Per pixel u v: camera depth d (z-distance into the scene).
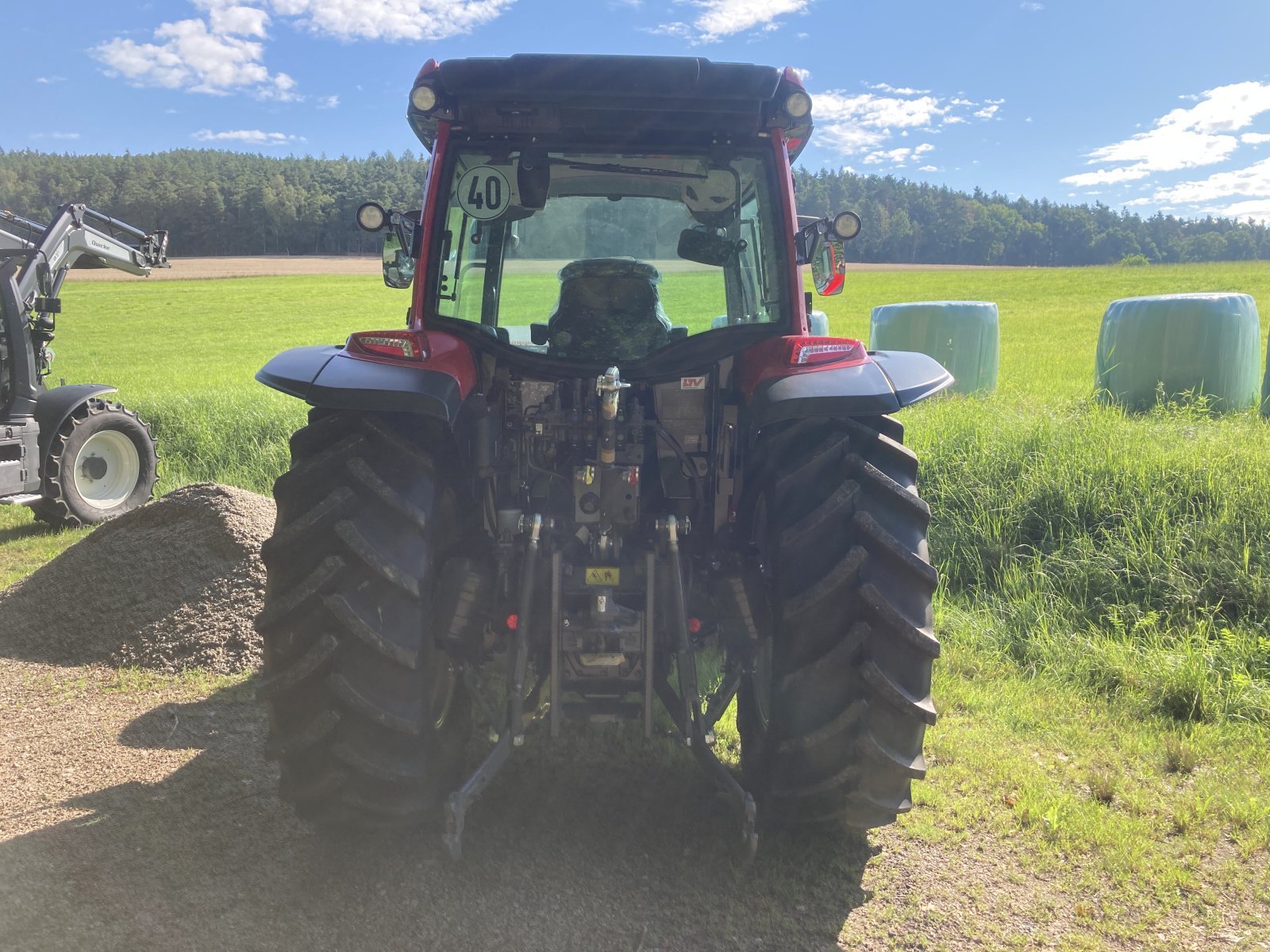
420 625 2.48
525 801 3.02
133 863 2.65
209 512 4.89
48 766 3.27
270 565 2.52
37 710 3.77
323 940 2.33
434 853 2.71
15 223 7.45
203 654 4.21
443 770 2.73
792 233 2.92
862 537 2.49
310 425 2.68
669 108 2.79
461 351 2.82
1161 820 2.98
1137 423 6.72
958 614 4.74
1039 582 4.88
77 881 2.55
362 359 2.67
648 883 2.60
